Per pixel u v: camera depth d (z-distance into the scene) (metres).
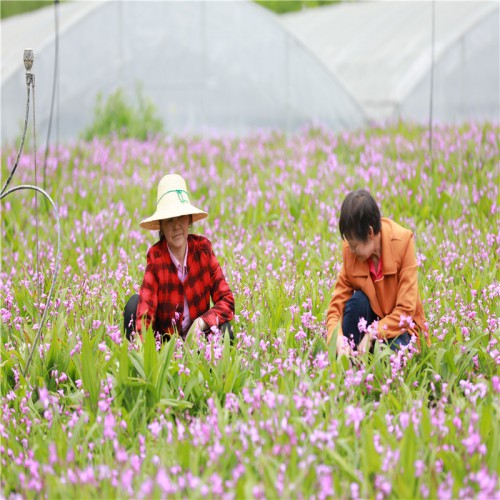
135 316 9.38
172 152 22.95
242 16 32.31
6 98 28.80
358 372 7.38
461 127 24.64
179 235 9.12
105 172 20.56
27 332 9.09
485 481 5.54
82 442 6.95
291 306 9.49
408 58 34.38
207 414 7.62
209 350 8.24
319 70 32.88
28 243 14.38
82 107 30.30
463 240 12.86
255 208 15.58
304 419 6.57
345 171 19.00
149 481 5.48
